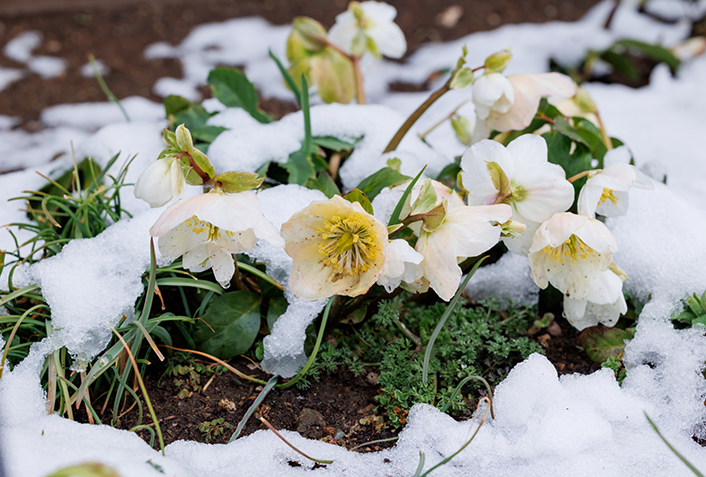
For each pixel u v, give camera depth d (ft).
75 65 6.49
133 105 5.80
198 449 3.52
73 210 4.07
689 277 3.80
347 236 3.47
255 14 7.74
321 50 4.32
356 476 3.50
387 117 4.26
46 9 7.40
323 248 3.48
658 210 3.94
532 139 3.60
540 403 3.63
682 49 6.57
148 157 4.18
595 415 3.60
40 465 3.32
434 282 3.47
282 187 3.89
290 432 3.60
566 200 3.57
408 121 4.04
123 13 7.58
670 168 4.79
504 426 3.61
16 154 4.99
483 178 3.60
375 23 4.32
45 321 3.65
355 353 3.84
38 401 3.56
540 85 3.85
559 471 3.51
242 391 3.73
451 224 3.47
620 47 6.75
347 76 4.35
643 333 3.77
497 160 3.59
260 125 4.13
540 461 3.53
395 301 3.85
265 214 3.81
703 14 6.98
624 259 3.88
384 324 3.79
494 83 3.82
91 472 3.08
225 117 4.17
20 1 7.27
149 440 3.58
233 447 3.54
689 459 3.54
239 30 7.33
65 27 7.19
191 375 3.74
